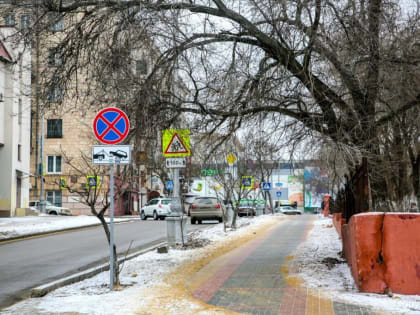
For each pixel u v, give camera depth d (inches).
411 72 421.1
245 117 466.3
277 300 334.3
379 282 343.0
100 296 365.1
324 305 313.4
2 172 1566.2
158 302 337.7
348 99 464.4
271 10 414.3
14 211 1594.5
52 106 505.0
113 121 402.9
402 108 448.1
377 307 303.6
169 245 685.3
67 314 311.3
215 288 383.2
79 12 458.3
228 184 1280.8
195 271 473.7
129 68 451.8
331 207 1609.3
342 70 426.3
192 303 332.2
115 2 441.1
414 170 689.0
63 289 411.8
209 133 491.5
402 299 325.7
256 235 904.3
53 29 460.4
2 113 1549.0
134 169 492.7
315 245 691.4
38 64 466.9
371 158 460.1
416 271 337.7
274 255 586.6
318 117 430.9
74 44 450.0
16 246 804.0
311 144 461.4
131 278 446.6
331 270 452.4
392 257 341.4
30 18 447.8
